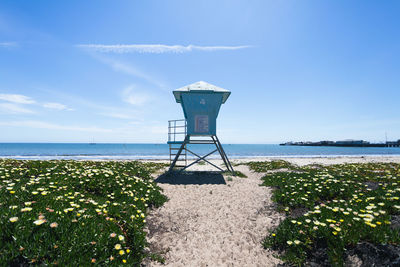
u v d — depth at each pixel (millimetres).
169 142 15250
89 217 4473
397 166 18078
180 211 7125
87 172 8383
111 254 3580
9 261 2809
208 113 14016
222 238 5238
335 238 4035
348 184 8875
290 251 4281
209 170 17469
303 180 9922
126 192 7223
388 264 3320
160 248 4684
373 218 4473
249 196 9109
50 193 5652
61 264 2936
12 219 3229
